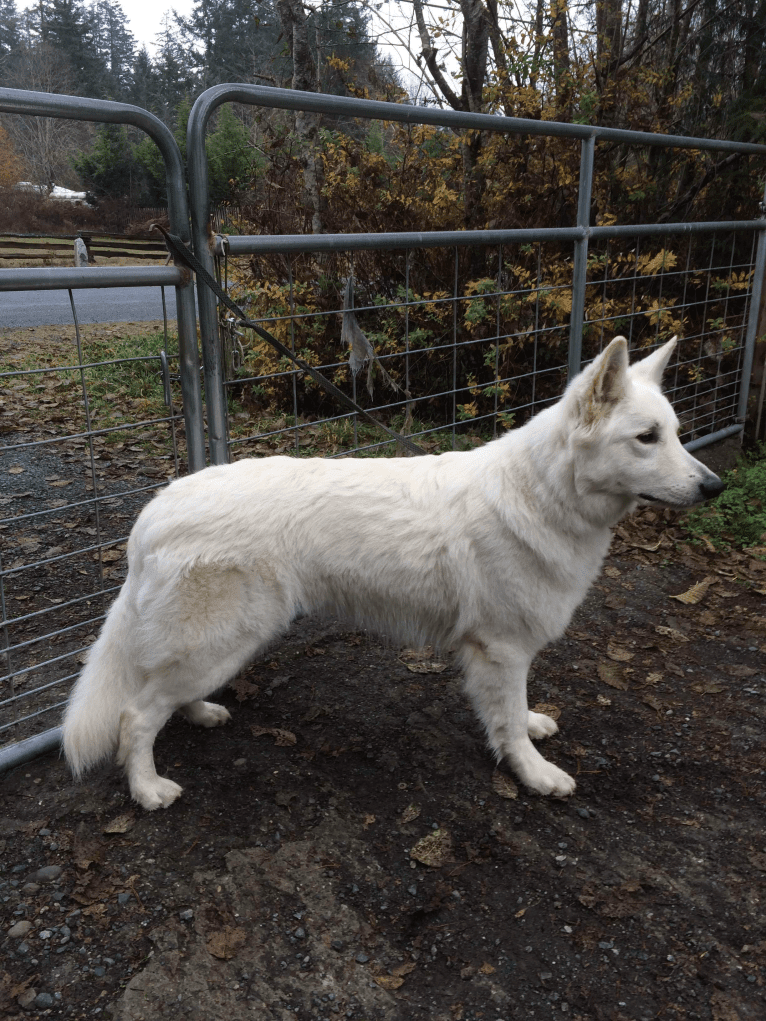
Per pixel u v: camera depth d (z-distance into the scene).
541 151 6.18
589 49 6.76
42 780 2.66
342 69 7.86
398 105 3.20
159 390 7.69
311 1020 1.84
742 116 6.07
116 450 6.25
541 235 4.06
